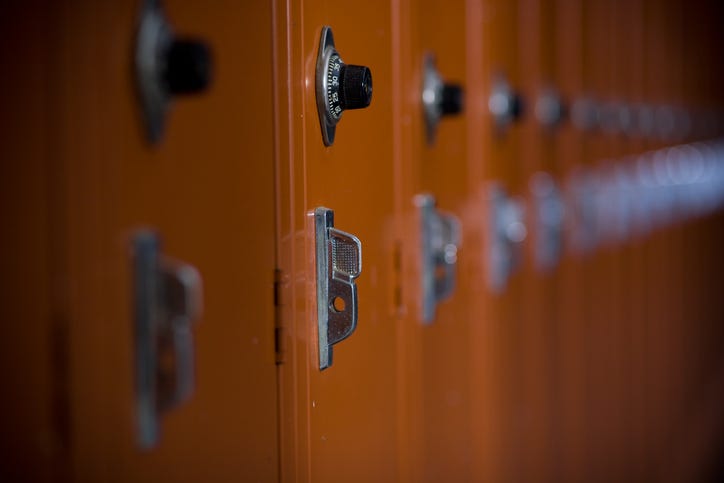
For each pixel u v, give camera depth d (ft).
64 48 2.34
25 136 2.23
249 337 3.40
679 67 17.61
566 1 9.71
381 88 4.86
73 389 2.40
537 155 8.69
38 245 2.27
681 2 17.72
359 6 4.50
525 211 8.29
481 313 7.09
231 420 3.28
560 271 9.61
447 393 6.31
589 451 11.14
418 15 5.50
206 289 3.02
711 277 22.61
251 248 3.38
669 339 16.99
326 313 4.07
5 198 2.17
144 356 2.68
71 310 2.39
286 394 3.72
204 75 2.76
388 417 5.10
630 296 13.58
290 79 3.69
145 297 2.67
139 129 2.64
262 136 3.45
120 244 2.57
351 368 4.50
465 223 6.64
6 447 2.21
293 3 3.70
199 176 2.97
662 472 15.80
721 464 20.66
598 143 11.35
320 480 4.12
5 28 2.16
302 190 3.82
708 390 21.84
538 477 8.88
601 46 11.45
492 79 7.21
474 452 6.98
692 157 19.30
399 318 5.26
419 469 5.70
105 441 2.54
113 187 2.53
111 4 2.50
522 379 8.31
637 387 14.17
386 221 4.99
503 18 7.51
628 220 13.28
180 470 2.93
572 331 10.20
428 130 5.70
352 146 4.44
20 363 2.23
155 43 2.65
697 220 20.13
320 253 3.98
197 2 2.91
